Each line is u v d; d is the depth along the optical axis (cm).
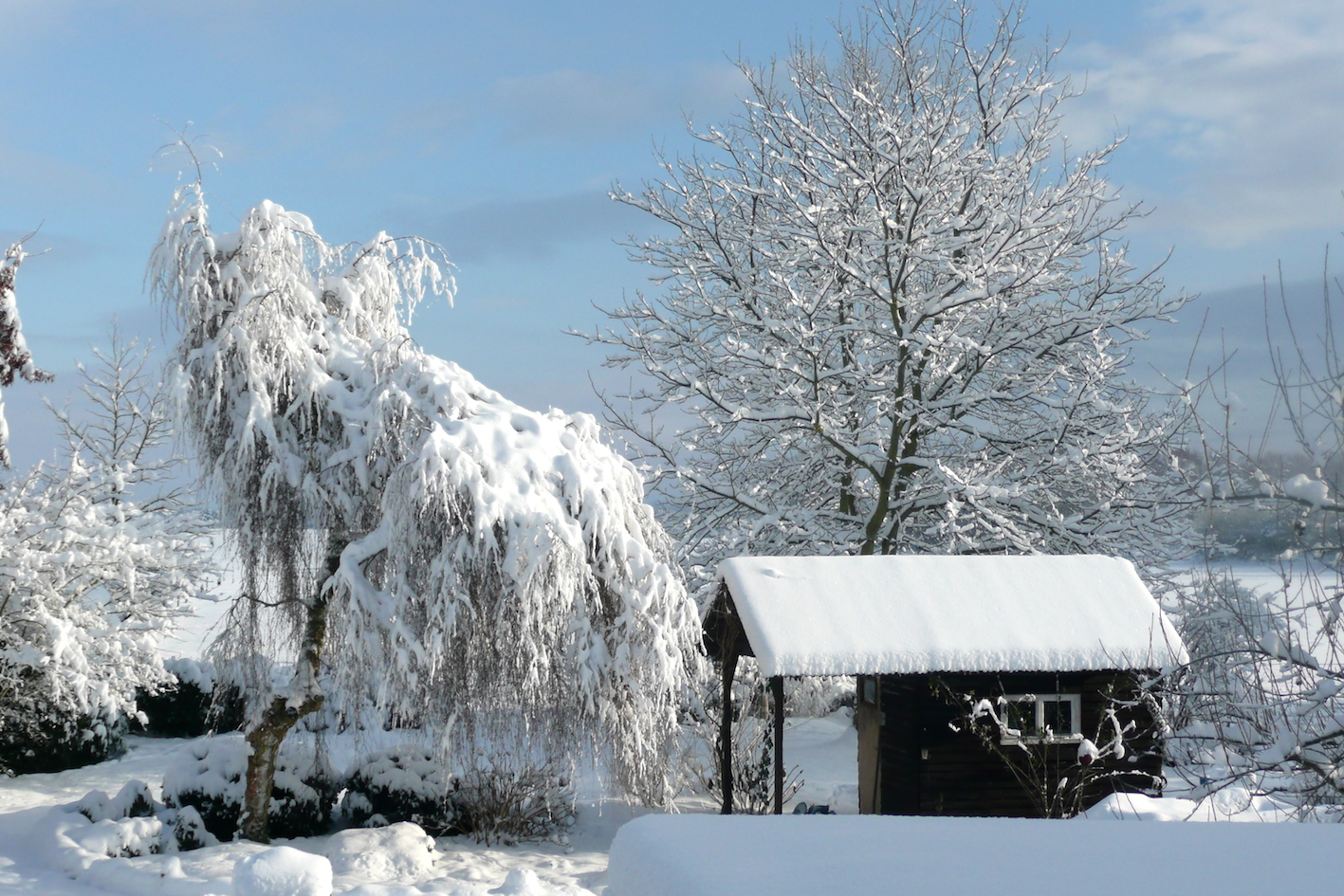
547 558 1129
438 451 1105
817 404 1792
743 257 2091
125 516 1680
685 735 1580
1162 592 1673
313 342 1238
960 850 255
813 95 2130
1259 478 533
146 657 1636
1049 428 1827
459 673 1141
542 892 788
